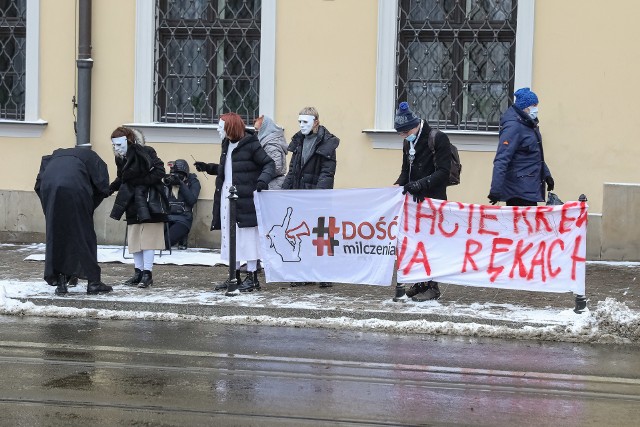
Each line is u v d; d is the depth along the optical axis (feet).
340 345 33.83
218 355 32.19
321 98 53.26
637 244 50.90
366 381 29.12
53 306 39.32
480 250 39.14
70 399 26.86
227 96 54.85
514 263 38.78
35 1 55.26
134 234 42.88
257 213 41.52
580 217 37.91
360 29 52.70
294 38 53.31
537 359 32.12
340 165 53.21
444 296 41.32
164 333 35.60
